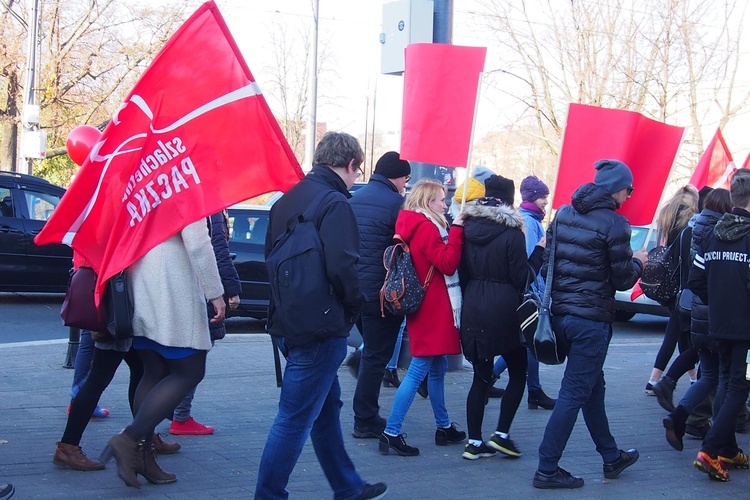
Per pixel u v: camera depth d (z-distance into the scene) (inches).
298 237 149.2
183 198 162.6
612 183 188.9
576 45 886.4
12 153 1115.3
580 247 188.7
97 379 183.3
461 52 219.5
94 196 163.0
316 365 149.5
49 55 1084.5
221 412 246.1
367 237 220.2
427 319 211.5
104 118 1136.2
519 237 201.5
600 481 199.3
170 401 163.5
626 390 309.0
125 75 1117.1
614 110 208.7
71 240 165.0
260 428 229.8
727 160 319.9
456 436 226.5
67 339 371.6
